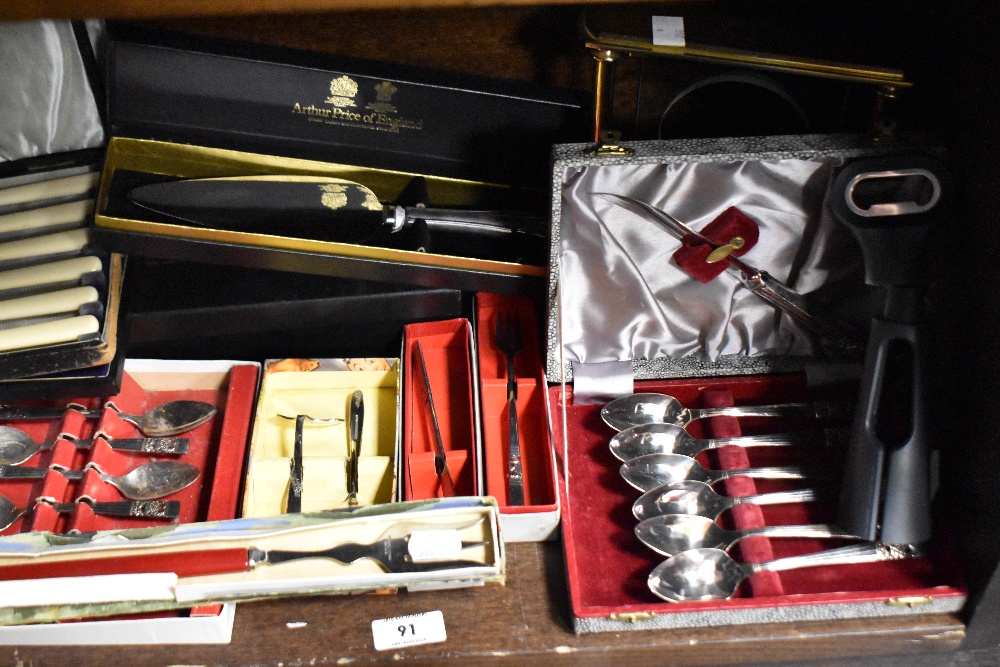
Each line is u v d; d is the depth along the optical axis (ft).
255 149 3.25
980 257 2.61
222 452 3.05
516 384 3.18
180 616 2.68
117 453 3.10
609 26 2.68
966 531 2.76
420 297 3.18
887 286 2.67
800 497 2.99
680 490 2.97
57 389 2.95
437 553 2.56
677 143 2.72
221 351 3.41
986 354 2.61
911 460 2.66
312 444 3.22
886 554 2.86
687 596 2.73
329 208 3.10
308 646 2.75
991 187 2.52
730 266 3.05
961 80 2.65
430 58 3.28
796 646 2.78
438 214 3.12
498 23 3.17
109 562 2.57
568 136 3.22
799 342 3.26
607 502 3.07
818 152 2.66
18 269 3.02
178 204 3.05
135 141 3.20
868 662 2.91
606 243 2.96
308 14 3.15
